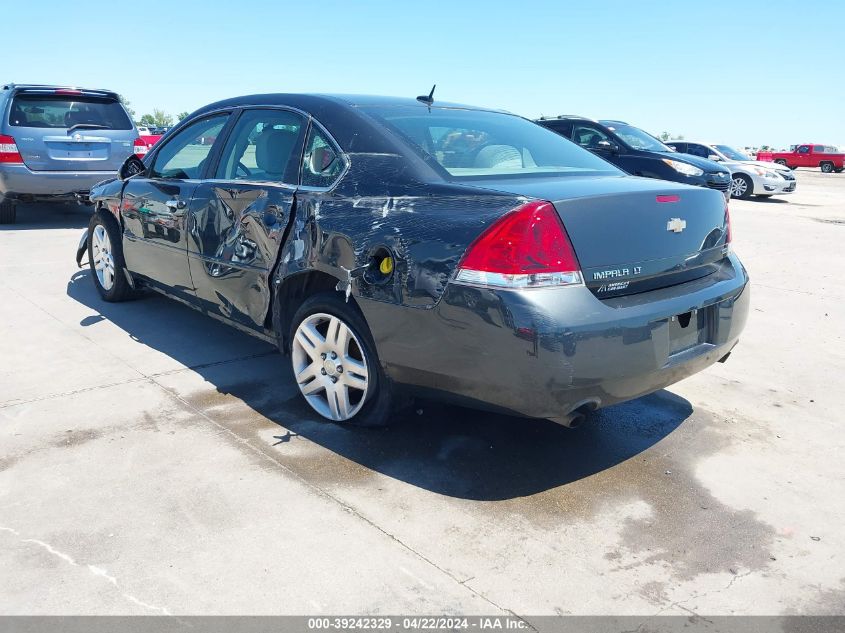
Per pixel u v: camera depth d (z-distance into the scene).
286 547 2.55
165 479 2.99
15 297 5.79
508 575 2.44
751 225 11.45
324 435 3.42
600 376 2.67
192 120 4.57
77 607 2.23
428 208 2.89
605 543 2.64
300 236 3.34
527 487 3.02
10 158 8.60
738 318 3.35
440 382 2.88
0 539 2.56
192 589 2.32
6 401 3.74
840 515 2.88
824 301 6.32
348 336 3.27
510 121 3.99
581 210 2.69
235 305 3.90
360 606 2.27
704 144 18.06
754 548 2.64
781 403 4.02
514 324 2.57
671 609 2.30
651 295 2.90
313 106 3.63
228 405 3.75
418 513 2.80
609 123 12.87
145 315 5.36
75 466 3.08
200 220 4.06
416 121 3.49
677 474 3.18
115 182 5.20
